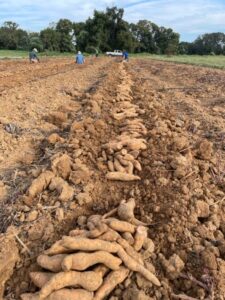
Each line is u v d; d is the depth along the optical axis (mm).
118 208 1079
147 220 1091
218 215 1158
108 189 1285
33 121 2178
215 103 3020
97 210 1163
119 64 8883
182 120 2303
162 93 3641
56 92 3264
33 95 2957
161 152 1561
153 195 1211
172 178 1314
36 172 1408
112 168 1425
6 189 1338
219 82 4227
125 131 1901
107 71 5973
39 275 846
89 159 1512
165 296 851
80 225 1058
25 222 1074
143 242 956
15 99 2727
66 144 1678
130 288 851
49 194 1231
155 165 1417
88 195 1204
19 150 1738
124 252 890
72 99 3109
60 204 1155
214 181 1375
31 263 928
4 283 879
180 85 4395
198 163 1462
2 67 6996
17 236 999
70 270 821
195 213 1108
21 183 1372
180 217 1084
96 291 820
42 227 1050
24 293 828
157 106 2611
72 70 6207
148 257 950
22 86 3502
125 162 1444
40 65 7785
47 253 879
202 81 4535
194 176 1341
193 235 1037
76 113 2477
